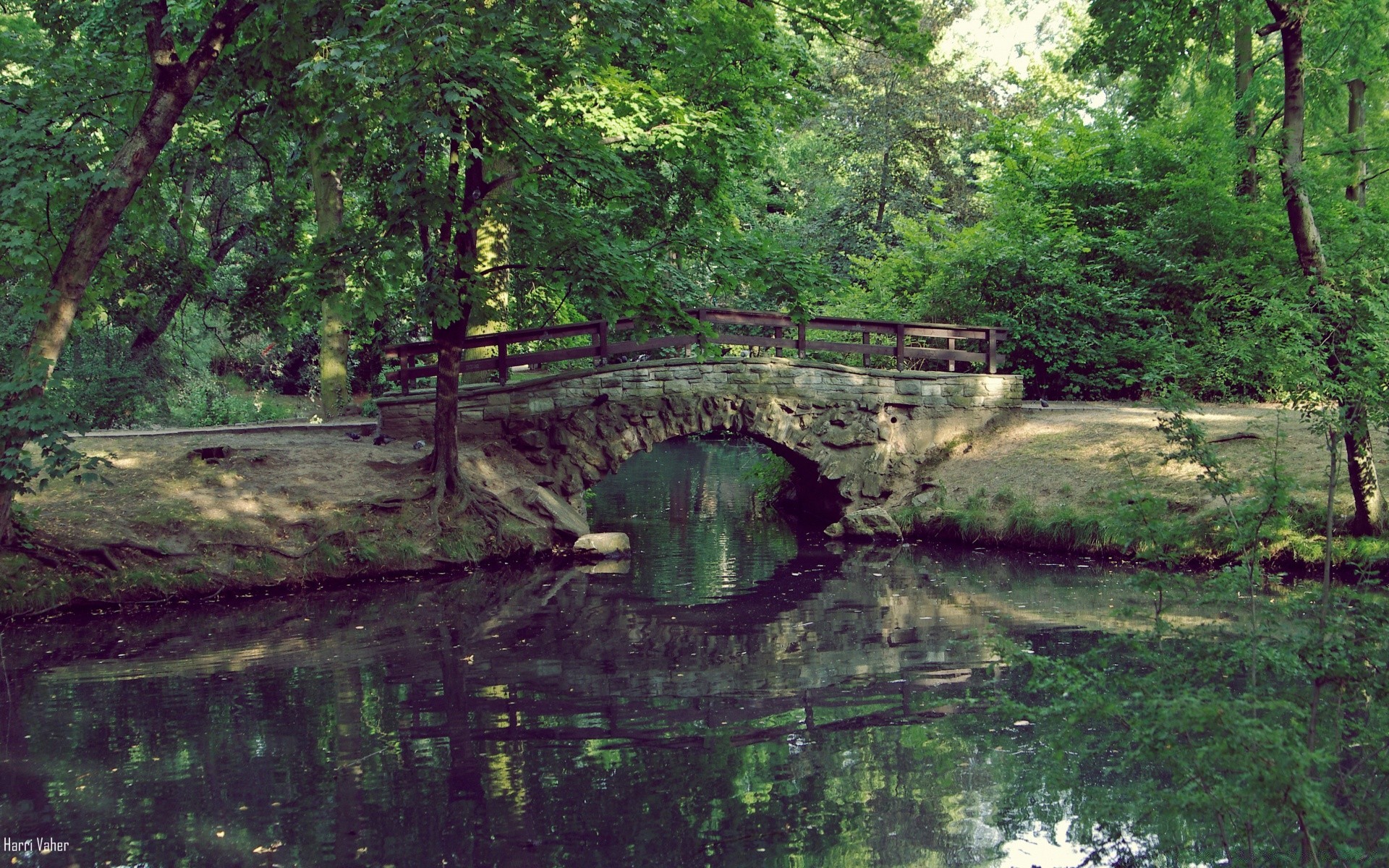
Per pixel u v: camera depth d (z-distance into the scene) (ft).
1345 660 15.42
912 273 75.05
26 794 21.58
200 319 81.20
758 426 55.93
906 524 54.49
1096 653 17.04
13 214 38.70
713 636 34.63
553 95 41.06
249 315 54.39
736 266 46.98
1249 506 17.78
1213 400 60.44
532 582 44.24
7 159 37.14
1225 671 16.31
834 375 57.26
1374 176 49.55
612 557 49.80
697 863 18.25
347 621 37.40
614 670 30.73
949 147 108.06
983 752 23.48
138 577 40.14
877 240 101.65
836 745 24.14
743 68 52.19
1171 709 14.10
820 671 30.27
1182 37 48.70
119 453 47.78
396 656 32.45
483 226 50.21
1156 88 50.72
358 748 24.25
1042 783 21.43
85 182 39.45
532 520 50.16
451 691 28.76
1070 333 66.74
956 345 69.21
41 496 43.06
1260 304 31.14
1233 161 60.34
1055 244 68.49
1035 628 33.68
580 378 54.44
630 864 18.33
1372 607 15.96
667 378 55.11
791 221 109.81
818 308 79.97
